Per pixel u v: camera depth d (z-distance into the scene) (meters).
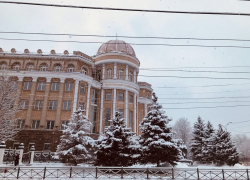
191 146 37.25
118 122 18.48
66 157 18.89
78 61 31.34
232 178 14.27
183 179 13.73
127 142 17.95
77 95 29.22
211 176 14.47
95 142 19.80
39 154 22.25
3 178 12.73
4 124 22.81
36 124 28.08
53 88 29.59
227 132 29.14
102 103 33.00
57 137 26.86
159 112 19.06
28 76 29.55
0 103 22.31
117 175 14.52
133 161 17.83
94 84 32.78
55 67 30.88
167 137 17.98
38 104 28.83
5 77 25.62
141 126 19.38
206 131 36.28
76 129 20.31
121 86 33.62
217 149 28.69
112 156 16.94
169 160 17.78
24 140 26.61
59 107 28.39
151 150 17.33
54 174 14.45
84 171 15.12
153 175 14.70
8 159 19.06
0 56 30.52
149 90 44.38
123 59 35.16
